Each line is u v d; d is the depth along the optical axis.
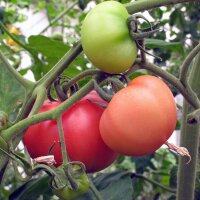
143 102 0.36
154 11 0.86
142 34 0.36
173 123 0.37
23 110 0.42
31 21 1.86
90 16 0.36
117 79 0.39
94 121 0.41
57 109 0.37
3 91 0.49
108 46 0.35
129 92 0.37
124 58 0.36
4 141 0.37
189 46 0.91
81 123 0.41
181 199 0.56
